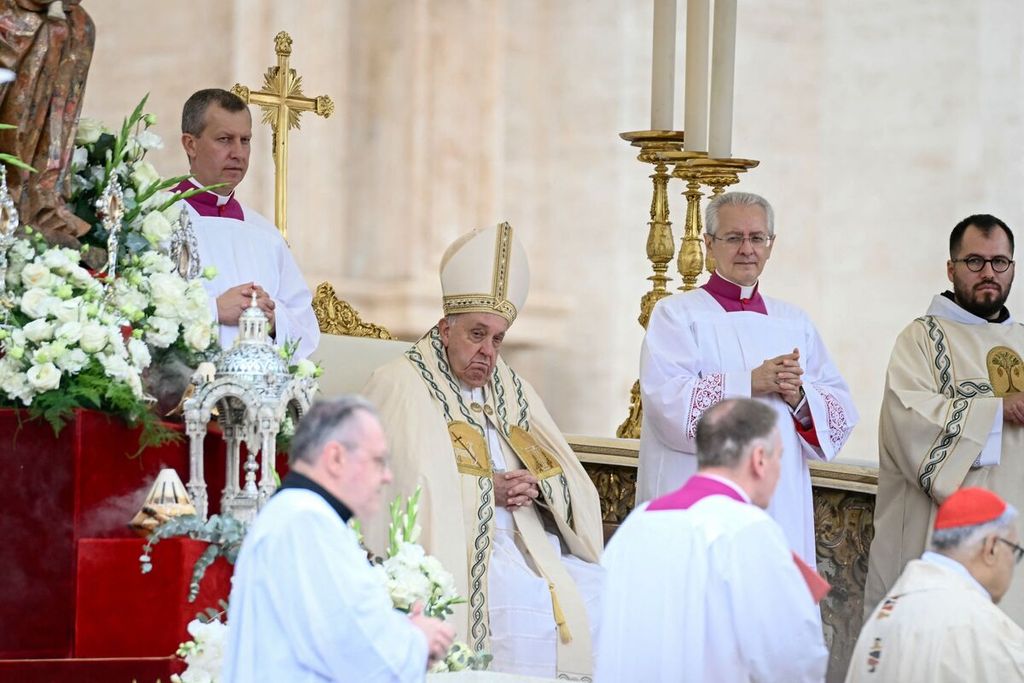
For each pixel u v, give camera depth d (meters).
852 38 37.94
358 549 14.11
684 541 15.80
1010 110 37.12
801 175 37.88
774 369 22.95
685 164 27.94
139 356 18.53
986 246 25.22
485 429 23.75
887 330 37.34
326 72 35.56
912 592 16.36
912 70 37.59
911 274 37.31
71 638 17.42
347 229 35.78
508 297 23.55
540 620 22.38
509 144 37.56
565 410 37.47
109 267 19.44
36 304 18.17
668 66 28.42
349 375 25.03
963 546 16.42
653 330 23.98
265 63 34.72
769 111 37.81
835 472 26.64
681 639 15.68
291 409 18.73
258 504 17.81
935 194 37.31
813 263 37.75
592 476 28.55
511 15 37.56
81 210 20.17
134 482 17.98
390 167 36.34
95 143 20.27
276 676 13.51
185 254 20.53
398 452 22.48
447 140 36.84
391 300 36.03
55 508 17.55
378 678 13.61
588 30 37.97
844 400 23.67
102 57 33.69
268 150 34.84
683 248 28.19
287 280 23.45
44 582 17.50
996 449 24.19
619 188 37.88
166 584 17.47
